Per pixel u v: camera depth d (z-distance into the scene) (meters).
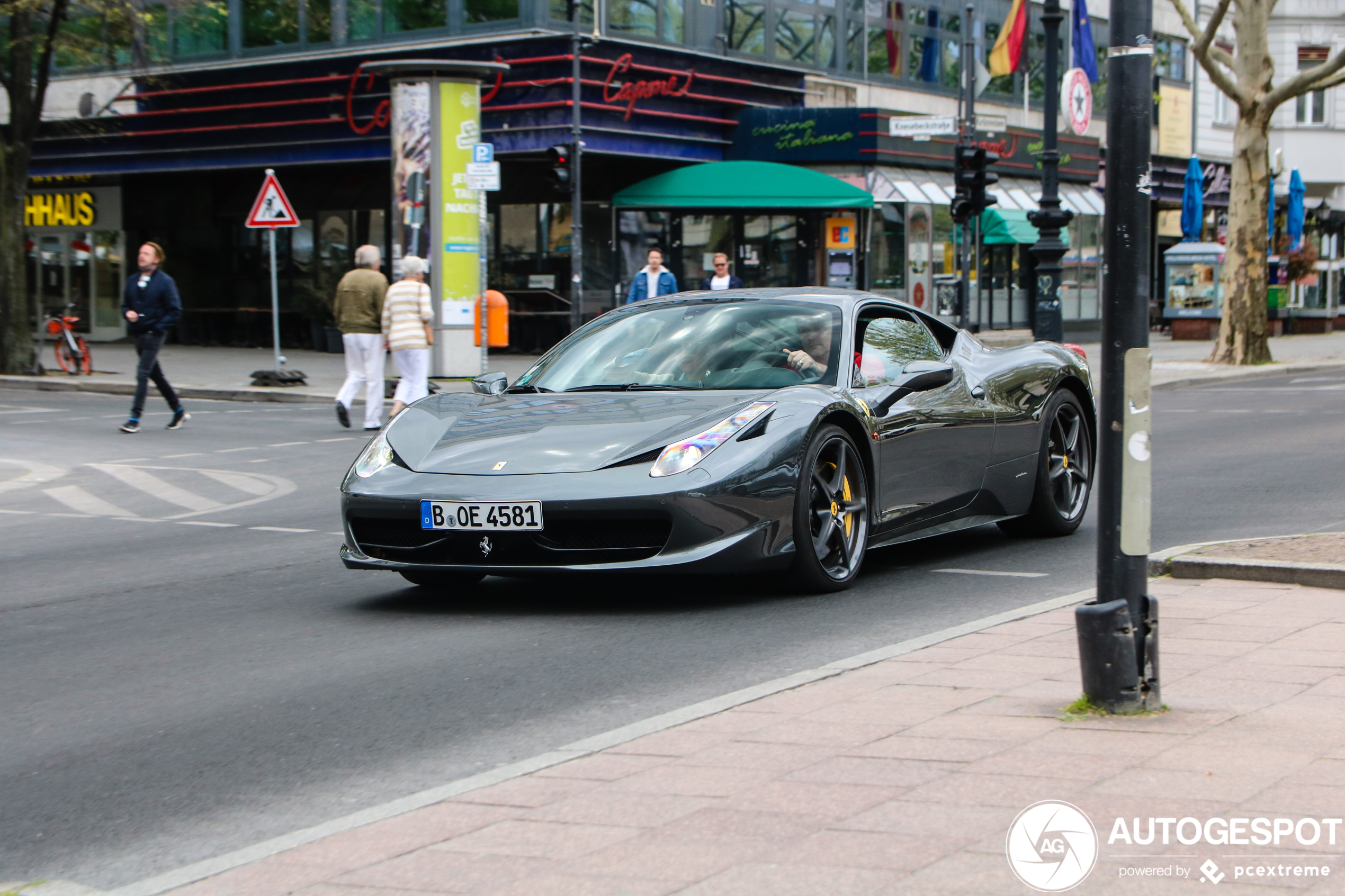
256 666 5.37
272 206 20.39
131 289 15.21
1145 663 4.10
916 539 7.02
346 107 26.66
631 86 25.52
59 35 23.09
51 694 5.04
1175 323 34.69
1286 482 10.15
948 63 33.66
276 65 27.41
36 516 9.84
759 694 4.55
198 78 28.59
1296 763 3.56
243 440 14.41
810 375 6.63
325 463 12.62
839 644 5.44
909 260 29.22
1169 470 11.05
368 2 26.50
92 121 29.98
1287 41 44.91
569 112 24.44
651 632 5.75
